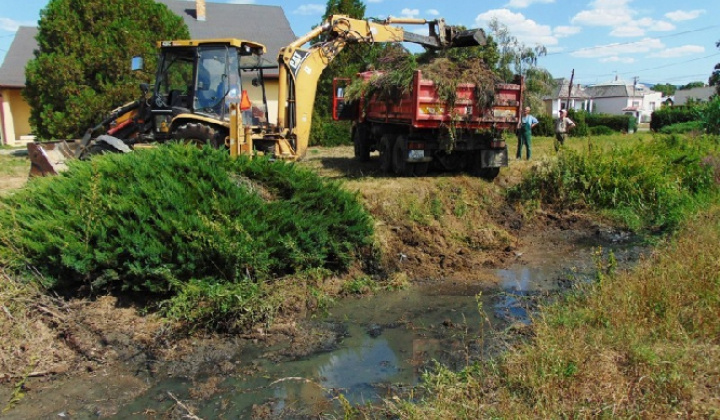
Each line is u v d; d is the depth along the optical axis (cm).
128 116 1071
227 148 948
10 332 504
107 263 572
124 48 1559
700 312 491
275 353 525
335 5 2022
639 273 588
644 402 371
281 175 709
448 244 855
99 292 590
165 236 587
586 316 522
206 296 559
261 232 630
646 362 418
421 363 501
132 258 580
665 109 3516
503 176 1149
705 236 741
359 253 747
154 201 597
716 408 361
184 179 645
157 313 564
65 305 559
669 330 470
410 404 406
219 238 580
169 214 589
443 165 1192
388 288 702
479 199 1057
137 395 449
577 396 386
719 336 468
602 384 394
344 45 1124
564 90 6069
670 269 580
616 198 1082
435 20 1194
